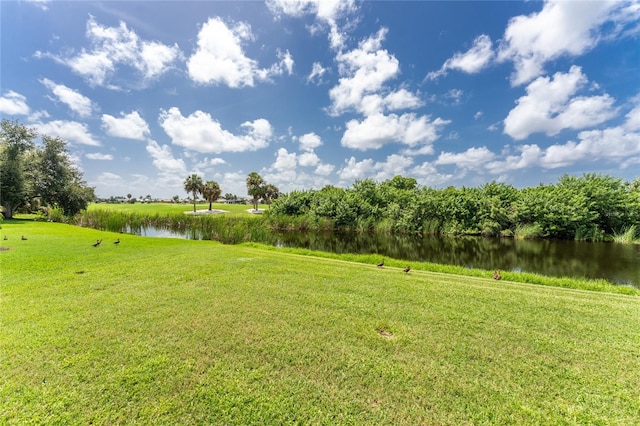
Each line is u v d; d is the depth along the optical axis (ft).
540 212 69.15
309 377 9.48
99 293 17.49
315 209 105.29
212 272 23.38
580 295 19.38
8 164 71.05
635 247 54.54
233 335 12.24
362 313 14.94
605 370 10.08
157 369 9.75
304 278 22.03
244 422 7.60
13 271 22.25
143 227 85.76
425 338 12.21
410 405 8.30
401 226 89.97
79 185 91.20
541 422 7.72
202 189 164.25
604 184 66.64
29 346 11.07
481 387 9.09
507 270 37.50
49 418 7.59
